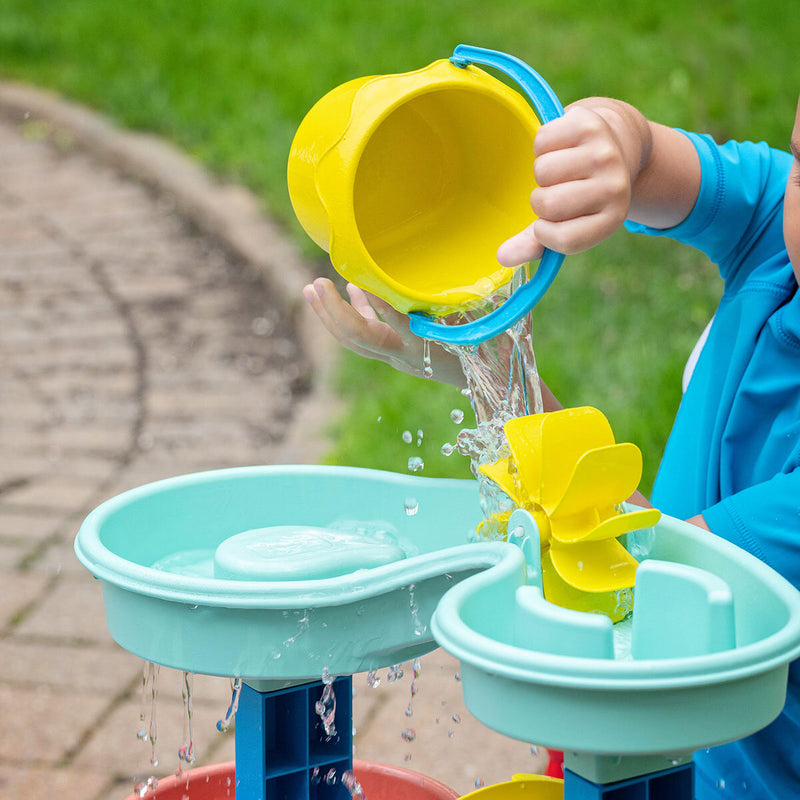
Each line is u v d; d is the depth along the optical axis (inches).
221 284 225.5
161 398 183.9
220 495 60.0
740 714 39.4
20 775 98.8
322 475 61.1
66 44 345.4
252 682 54.4
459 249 55.7
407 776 65.2
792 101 247.4
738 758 60.7
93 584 131.6
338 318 60.4
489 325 49.7
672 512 68.2
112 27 348.2
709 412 65.9
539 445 49.3
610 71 271.1
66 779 98.3
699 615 43.5
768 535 52.7
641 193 64.8
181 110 293.4
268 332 206.1
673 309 180.4
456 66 52.5
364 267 50.6
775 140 227.9
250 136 273.9
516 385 58.5
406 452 147.8
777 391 61.2
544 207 47.4
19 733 104.8
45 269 233.9
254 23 335.6
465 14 325.1
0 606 126.5
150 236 248.2
